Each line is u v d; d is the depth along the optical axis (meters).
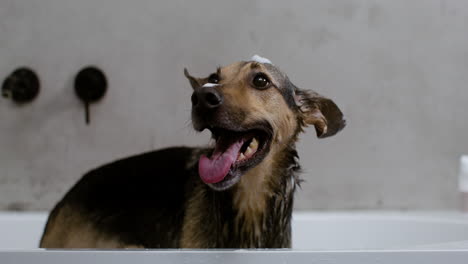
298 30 1.87
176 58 1.87
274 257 0.73
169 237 1.04
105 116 1.86
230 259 0.73
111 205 1.14
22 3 1.90
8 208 1.85
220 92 0.84
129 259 0.72
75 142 1.86
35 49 1.89
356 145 1.88
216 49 1.87
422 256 0.73
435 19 1.95
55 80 1.88
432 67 1.94
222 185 0.85
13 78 1.85
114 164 1.21
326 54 1.88
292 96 0.96
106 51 1.88
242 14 1.88
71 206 1.19
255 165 0.89
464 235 1.45
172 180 1.10
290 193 1.01
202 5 1.88
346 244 1.59
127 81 1.87
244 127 0.85
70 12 1.90
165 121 1.85
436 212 1.80
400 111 1.91
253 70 0.90
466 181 1.73
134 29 1.88
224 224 0.99
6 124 1.87
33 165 1.86
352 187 1.87
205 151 1.02
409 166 1.91
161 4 1.89
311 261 0.73
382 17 1.92
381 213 1.78
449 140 1.93
